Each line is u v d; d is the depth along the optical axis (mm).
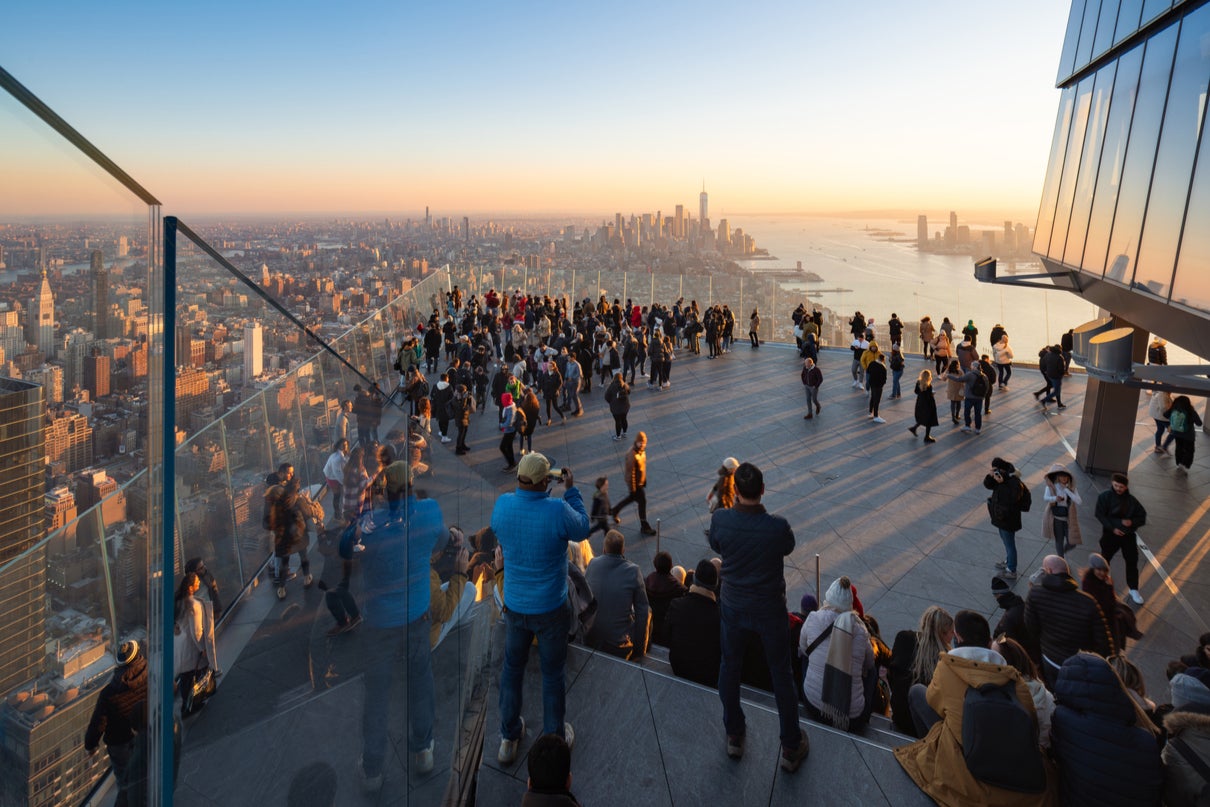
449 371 16406
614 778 3746
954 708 3514
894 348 18156
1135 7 10766
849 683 4223
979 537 10055
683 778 3736
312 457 2535
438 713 3307
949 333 19828
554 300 29484
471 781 3580
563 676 3820
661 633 6141
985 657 3568
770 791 3623
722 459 13734
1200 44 8570
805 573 9117
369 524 2811
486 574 4770
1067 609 5465
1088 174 12922
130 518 1438
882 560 9414
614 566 5227
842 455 13859
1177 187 8875
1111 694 3348
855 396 18656
